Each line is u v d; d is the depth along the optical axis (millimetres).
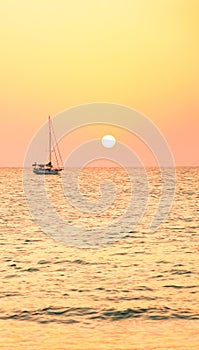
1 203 92750
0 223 61250
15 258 37094
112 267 33594
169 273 31656
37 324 22156
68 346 19609
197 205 87625
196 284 28781
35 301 25375
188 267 33438
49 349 19266
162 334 20906
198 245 43219
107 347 19469
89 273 31734
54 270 32750
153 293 26875
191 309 24109
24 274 31547
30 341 20109
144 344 19797
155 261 35719
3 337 20547
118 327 21828
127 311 23891
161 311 23859
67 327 21812
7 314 23406
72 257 37406
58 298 25906
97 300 25594
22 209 81250
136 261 35781
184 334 20859
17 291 27297
